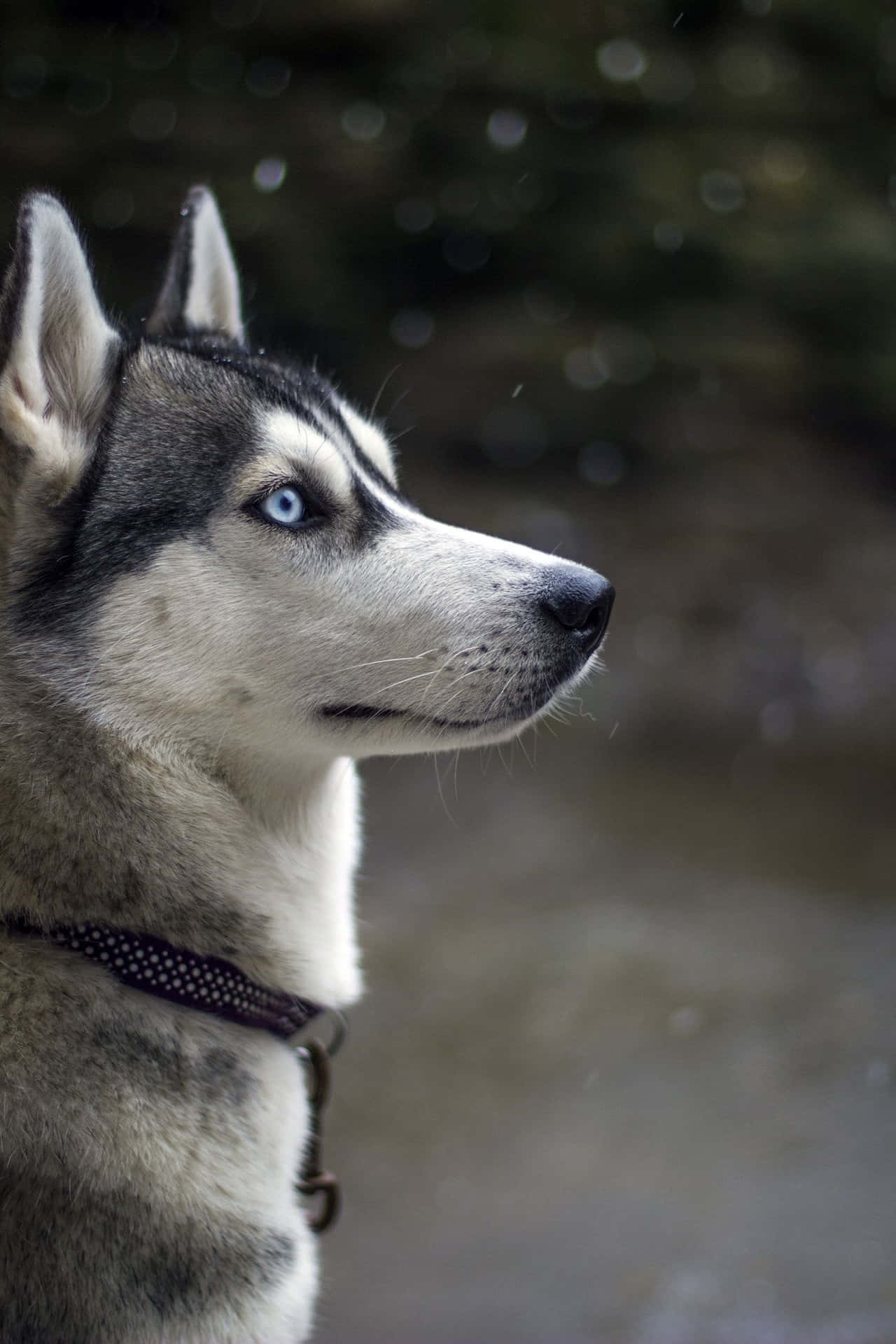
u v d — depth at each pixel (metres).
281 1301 2.69
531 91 13.22
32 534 2.71
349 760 3.18
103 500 2.75
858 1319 4.10
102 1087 2.57
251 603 2.82
